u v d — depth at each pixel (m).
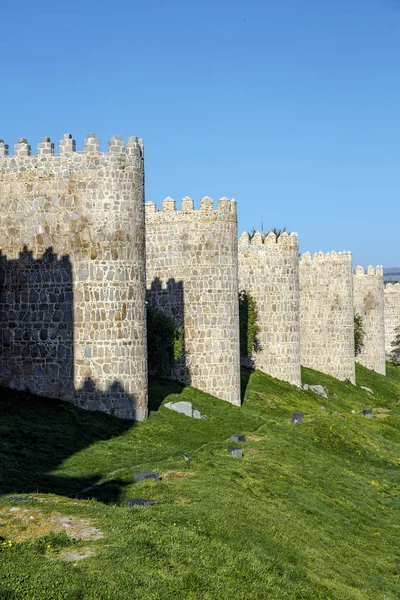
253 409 55.62
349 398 74.94
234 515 27.00
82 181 41.78
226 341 55.34
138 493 29.05
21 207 42.69
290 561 25.00
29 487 29.30
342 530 31.02
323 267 82.31
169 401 48.28
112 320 41.47
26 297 42.62
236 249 56.88
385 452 47.12
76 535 22.48
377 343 95.44
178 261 55.75
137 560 20.98
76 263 41.78
